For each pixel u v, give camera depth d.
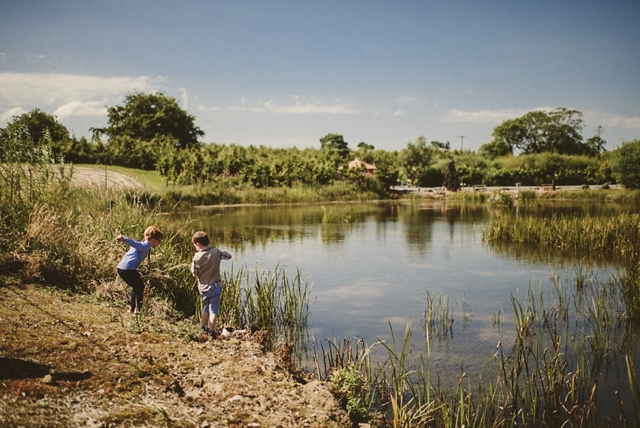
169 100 87.69
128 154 59.97
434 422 5.89
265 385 5.55
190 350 6.36
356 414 5.50
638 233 18.39
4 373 4.61
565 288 12.59
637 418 5.66
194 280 10.20
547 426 5.71
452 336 8.95
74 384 4.70
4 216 9.29
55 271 8.47
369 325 9.68
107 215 10.89
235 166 51.31
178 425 4.33
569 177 68.44
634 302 10.14
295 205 43.44
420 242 20.89
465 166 68.31
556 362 6.95
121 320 7.04
